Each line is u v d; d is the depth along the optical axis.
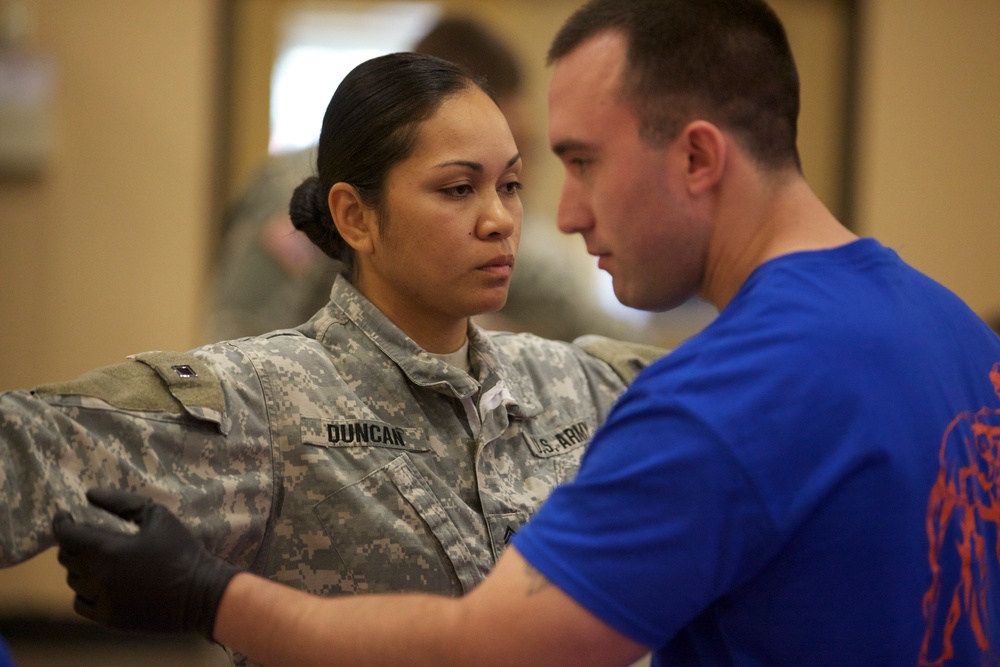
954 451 3.31
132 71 11.43
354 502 3.99
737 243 3.56
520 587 3.11
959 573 3.30
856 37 11.76
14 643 11.41
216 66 11.49
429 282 4.06
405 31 11.65
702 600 3.09
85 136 11.47
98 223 11.53
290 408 4.04
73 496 3.52
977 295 11.77
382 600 3.25
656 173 3.53
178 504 3.68
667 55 3.47
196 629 3.33
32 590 11.56
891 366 3.25
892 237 11.77
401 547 4.00
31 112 11.35
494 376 4.38
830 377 3.16
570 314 7.70
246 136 11.64
